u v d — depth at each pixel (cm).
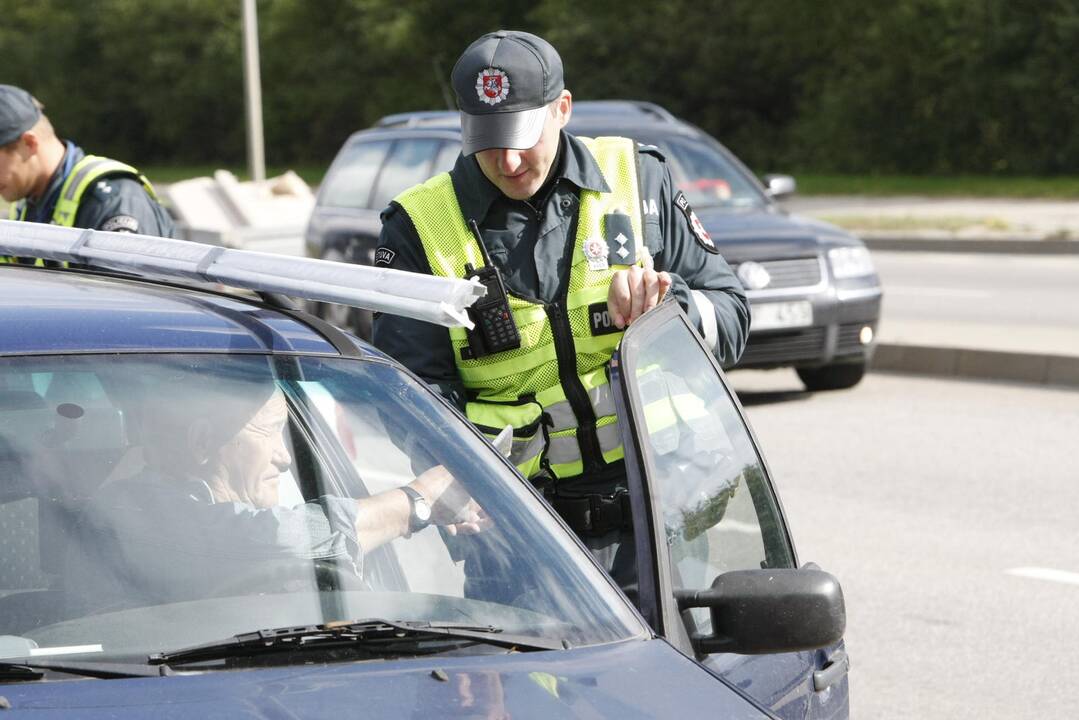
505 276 780
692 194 2362
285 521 576
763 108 10419
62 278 667
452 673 512
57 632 517
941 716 1152
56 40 14025
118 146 14100
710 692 526
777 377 2602
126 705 471
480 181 784
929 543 1597
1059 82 8294
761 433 2148
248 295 681
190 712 468
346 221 2483
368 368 639
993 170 8919
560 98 774
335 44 12675
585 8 10831
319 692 488
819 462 1966
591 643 561
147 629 524
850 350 2291
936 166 9100
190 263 624
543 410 781
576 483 787
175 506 561
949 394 2438
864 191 6994
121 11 13462
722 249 2205
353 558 575
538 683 512
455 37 11994
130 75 13938
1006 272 4116
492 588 578
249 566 556
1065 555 1552
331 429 604
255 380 602
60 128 14112
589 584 591
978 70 8644
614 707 503
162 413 577
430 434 624
